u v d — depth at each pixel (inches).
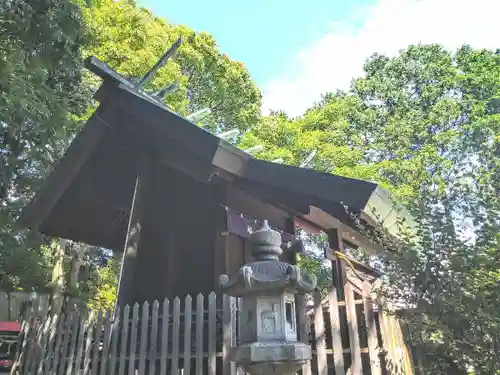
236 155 163.0
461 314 95.1
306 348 98.2
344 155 596.7
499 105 699.4
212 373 140.3
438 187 110.3
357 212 136.2
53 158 303.9
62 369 167.5
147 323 155.1
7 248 344.2
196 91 585.0
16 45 228.1
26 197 335.3
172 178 224.1
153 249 218.1
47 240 428.5
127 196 241.3
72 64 281.4
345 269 172.6
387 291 109.0
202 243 204.4
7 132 286.8
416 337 107.7
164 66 439.8
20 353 184.7
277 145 621.0
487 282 95.0
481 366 93.7
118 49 406.0
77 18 269.3
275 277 99.3
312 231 229.8
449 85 734.5
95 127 202.5
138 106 187.5
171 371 144.8
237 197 208.2
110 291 491.5
